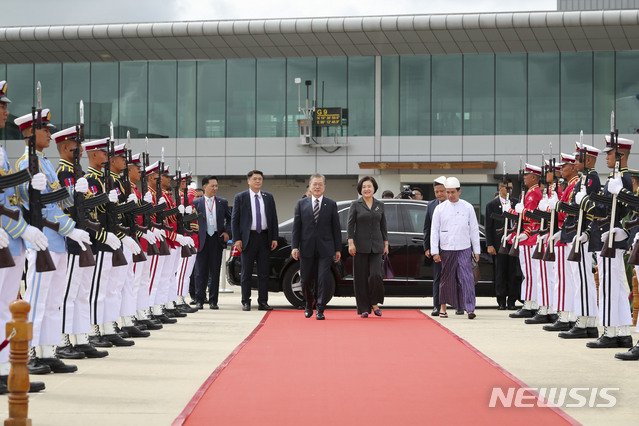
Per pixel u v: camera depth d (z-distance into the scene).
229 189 32.47
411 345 9.30
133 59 31.19
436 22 28.53
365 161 30.52
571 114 29.62
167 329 11.08
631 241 8.18
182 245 12.35
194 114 31.20
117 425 5.29
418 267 14.05
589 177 9.62
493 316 13.21
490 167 29.47
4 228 6.29
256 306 15.16
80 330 8.34
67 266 8.17
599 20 27.80
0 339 6.37
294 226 12.75
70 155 7.98
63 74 31.58
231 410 5.75
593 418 5.54
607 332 9.22
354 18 28.95
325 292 12.59
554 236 10.62
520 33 28.62
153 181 11.77
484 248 14.34
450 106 30.16
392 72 30.38
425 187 30.66
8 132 31.73
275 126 30.94
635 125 29.36
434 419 5.47
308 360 8.12
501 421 5.42
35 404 5.95
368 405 5.93
